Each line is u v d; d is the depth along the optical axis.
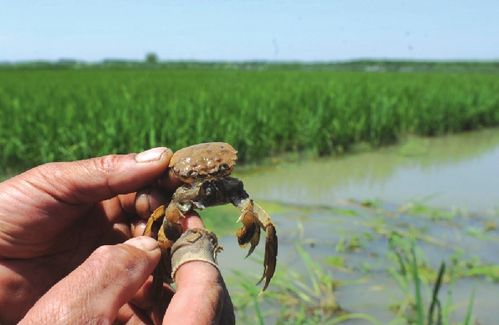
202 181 0.20
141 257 0.16
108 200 0.24
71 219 0.22
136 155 0.21
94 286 0.15
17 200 0.21
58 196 0.21
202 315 0.15
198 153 0.21
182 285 0.16
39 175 0.21
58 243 0.22
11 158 0.75
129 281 0.16
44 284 0.22
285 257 0.41
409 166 0.76
